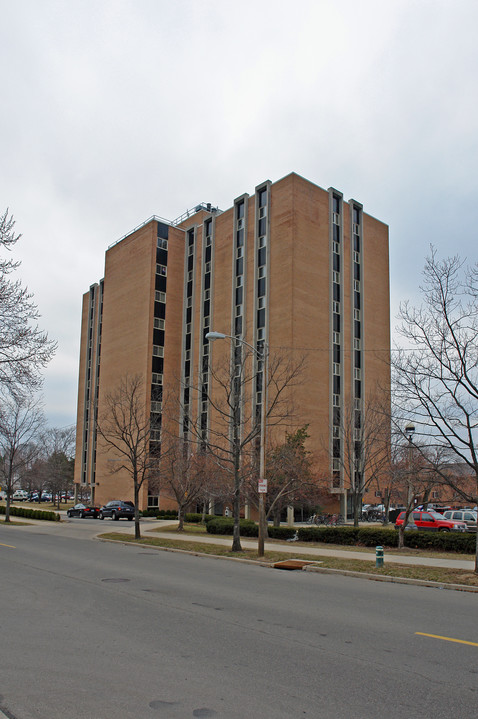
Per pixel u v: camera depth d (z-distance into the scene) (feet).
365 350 163.32
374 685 19.81
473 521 103.71
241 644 25.40
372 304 169.48
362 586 44.62
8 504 136.56
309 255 149.69
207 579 47.42
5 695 18.75
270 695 18.74
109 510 154.40
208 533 99.96
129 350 184.34
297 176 149.79
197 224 187.83
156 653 23.81
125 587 42.09
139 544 79.66
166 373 177.88
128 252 192.95
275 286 148.05
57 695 18.75
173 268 185.98
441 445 60.75
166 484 118.83
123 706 17.76
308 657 23.34
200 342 169.99
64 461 258.57
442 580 45.11
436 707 17.78
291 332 141.59
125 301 190.90
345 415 136.87
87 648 24.59
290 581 47.14
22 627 28.63
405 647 25.13
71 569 52.60
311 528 82.79
